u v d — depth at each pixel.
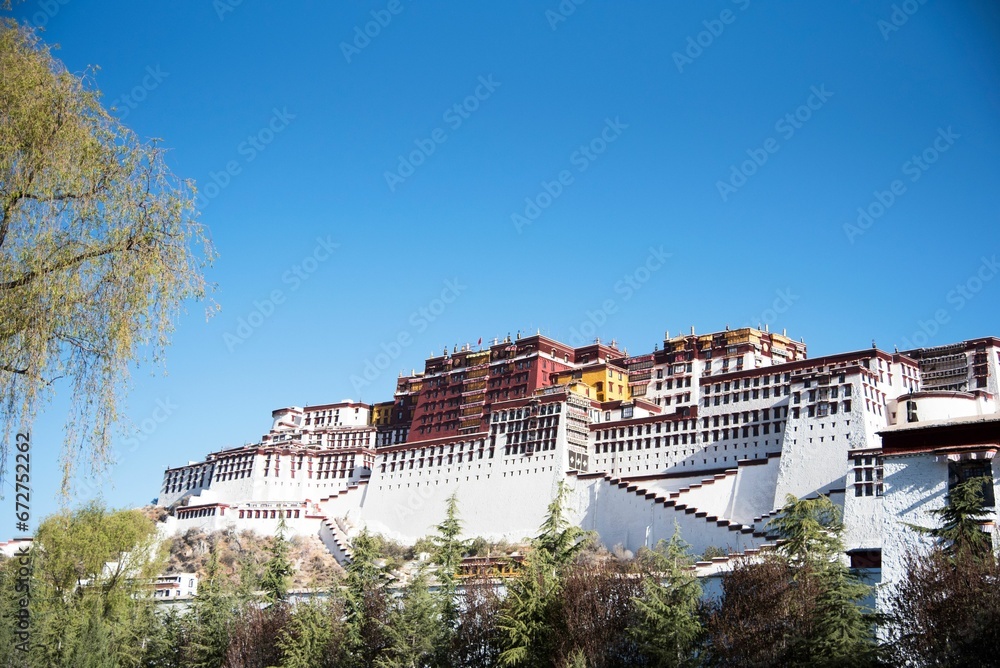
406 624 65.25
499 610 64.06
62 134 31.95
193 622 82.56
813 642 49.25
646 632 55.31
